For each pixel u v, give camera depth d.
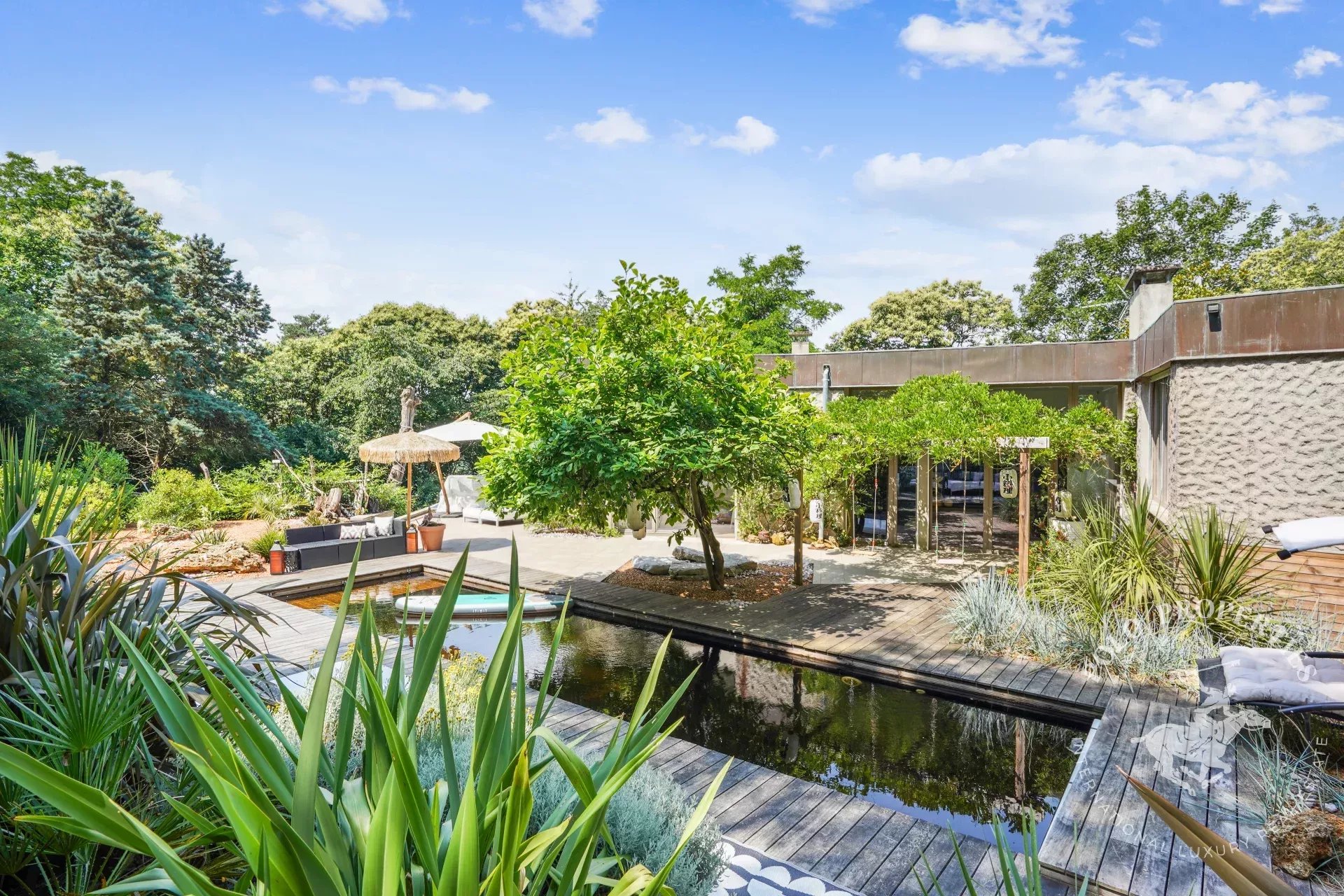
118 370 20.80
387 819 1.25
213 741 1.41
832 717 6.21
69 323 19.97
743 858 3.75
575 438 8.16
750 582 10.25
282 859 1.22
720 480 9.17
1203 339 7.79
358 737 3.43
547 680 1.85
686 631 8.38
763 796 4.41
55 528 3.11
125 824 1.31
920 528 13.06
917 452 12.26
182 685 2.64
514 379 9.04
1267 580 7.21
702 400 8.59
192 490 14.66
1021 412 11.54
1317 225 27.81
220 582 10.02
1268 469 7.48
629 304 8.70
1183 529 7.32
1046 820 4.55
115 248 21.11
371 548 11.92
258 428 22.48
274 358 26.92
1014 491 14.51
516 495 8.48
